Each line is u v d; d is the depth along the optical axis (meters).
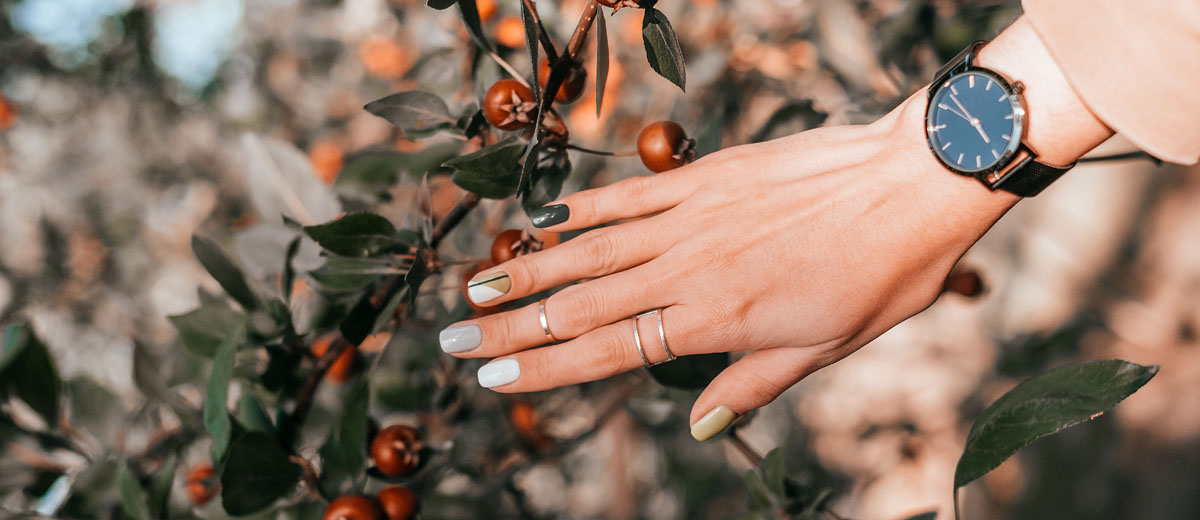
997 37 0.47
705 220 0.49
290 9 1.17
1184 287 1.39
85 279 1.26
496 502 0.72
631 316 0.49
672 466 1.07
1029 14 0.45
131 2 1.24
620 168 0.90
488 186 0.51
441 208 0.84
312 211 0.58
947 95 0.46
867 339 0.49
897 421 1.41
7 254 1.24
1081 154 0.45
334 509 0.51
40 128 1.30
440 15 0.72
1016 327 1.48
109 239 1.27
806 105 0.58
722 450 1.15
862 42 0.72
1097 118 0.44
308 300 0.62
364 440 0.53
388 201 0.60
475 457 0.72
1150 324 1.42
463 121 0.53
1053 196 1.54
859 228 0.48
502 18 0.65
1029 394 0.45
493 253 0.53
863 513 1.36
